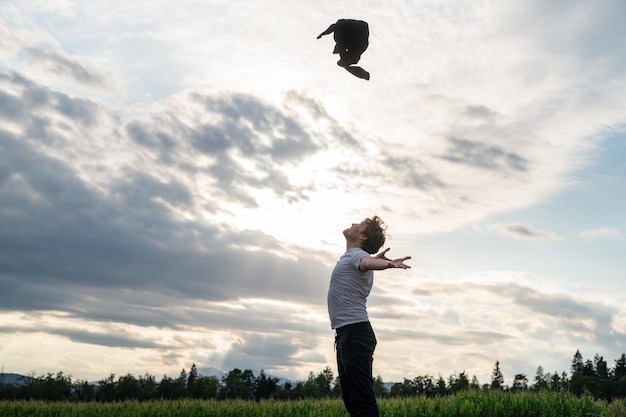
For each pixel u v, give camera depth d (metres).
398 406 14.39
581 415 12.95
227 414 16.34
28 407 19.09
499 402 13.90
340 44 5.43
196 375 57.94
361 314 5.69
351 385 5.60
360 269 5.59
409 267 5.46
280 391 54.25
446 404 14.16
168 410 17.11
